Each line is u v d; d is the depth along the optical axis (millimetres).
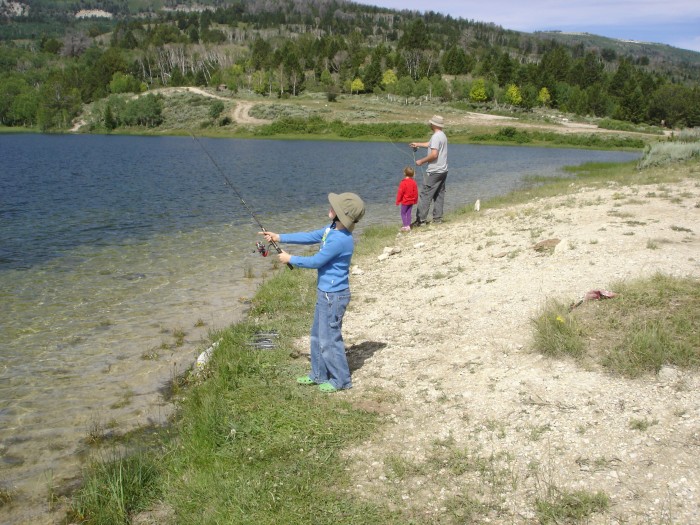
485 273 8234
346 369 5387
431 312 7137
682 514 3316
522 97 108875
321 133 79062
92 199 20625
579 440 4125
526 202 15281
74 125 98375
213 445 4562
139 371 6371
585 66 152000
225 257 11781
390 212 18031
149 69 152500
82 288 9547
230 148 55344
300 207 18984
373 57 146500
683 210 10578
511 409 4652
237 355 6258
